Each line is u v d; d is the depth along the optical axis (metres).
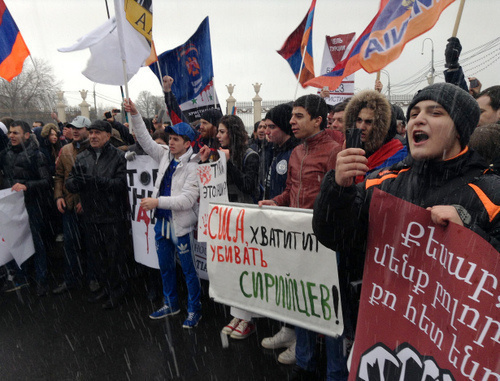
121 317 3.46
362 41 2.67
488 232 1.08
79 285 4.31
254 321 3.30
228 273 2.41
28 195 4.01
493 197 1.08
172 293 3.35
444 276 1.09
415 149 1.20
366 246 1.39
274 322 3.28
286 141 2.80
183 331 3.12
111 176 3.58
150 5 3.40
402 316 1.24
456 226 1.05
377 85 3.29
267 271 2.21
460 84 2.61
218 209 2.44
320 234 1.36
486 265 0.98
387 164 2.10
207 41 4.18
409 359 1.21
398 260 1.25
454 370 1.05
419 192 1.25
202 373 2.54
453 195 1.16
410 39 2.37
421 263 1.18
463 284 1.03
